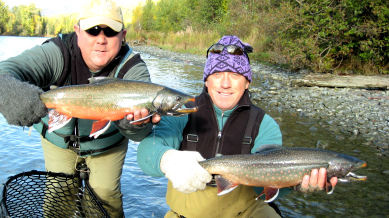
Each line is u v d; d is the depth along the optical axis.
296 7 17.34
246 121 3.07
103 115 2.76
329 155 2.66
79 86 2.73
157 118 2.79
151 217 4.09
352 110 9.41
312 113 9.09
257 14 25.31
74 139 3.55
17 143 6.38
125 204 4.34
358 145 6.67
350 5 14.99
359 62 16.34
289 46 17.75
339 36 16.03
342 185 4.96
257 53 22.88
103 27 3.21
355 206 4.38
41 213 3.21
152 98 2.71
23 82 2.63
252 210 3.06
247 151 3.03
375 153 6.23
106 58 3.35
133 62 3.51
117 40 3.33
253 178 2.66
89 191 3.32
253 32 24.81
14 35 91.75
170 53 30.05
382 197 4.58
